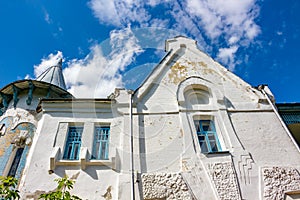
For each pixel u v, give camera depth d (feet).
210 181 25.57
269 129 31.17
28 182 25.96
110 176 26.86
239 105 33.58
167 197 24.48
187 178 25.82
